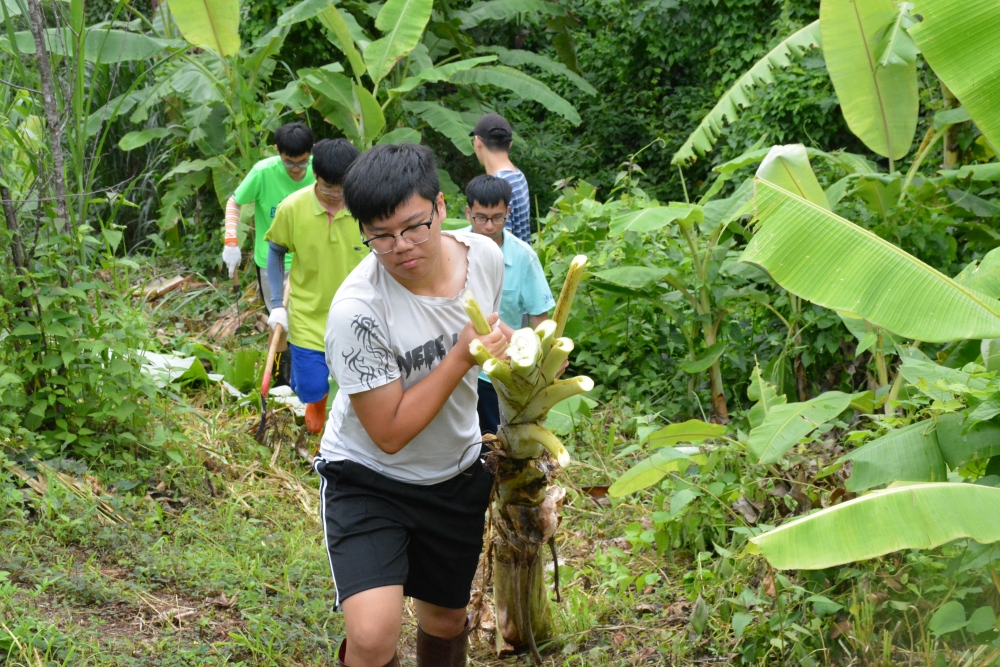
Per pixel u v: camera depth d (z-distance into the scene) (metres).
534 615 3.37
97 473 4.38
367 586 2.51
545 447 2.85
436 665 2.94
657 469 3.83
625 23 11.95
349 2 9.75
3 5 4.52
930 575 3.14
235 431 5.31
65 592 3.42
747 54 10.66
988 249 5.71
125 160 10.19
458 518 2.74
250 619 3.36
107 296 5.27
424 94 10.62
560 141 12.03
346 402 2.61
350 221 4.83
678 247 6.05
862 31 5.28
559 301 2.71
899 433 3.22
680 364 5.66
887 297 2.99
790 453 3.95
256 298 7.73
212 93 8.30
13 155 4.83
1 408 4.43
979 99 3.17
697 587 3.51
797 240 3.11
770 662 3.13
